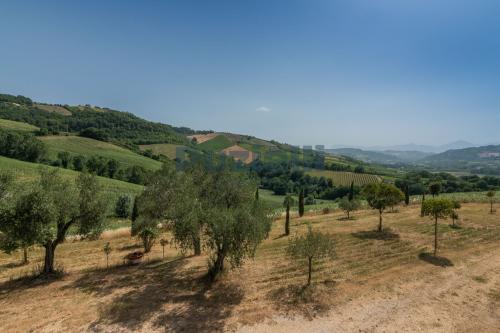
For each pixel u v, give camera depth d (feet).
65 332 43.14
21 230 58.70
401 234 96.89
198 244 71.36
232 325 44.50
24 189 63.41
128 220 156.35
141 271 69.00
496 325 44.60
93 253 87.04
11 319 46.93
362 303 50.96
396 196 99.66
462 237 90.74
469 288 56.65
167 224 84.07
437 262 70.18
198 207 63.87
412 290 55.83
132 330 43.34
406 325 44.45
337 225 118.11
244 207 58.59
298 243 59.00
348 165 537.24
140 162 367.04
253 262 72.74
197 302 51.93
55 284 61.21
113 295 55.26
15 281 63.52
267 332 42.83
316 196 360.48
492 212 131.75
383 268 66.95
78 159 306.14
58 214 63.21
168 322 45.42
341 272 64.95
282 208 205.98
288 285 58.39
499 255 74.59
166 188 82.07
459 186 370.12
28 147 284.61
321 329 43.52
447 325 44.50
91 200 69.41
